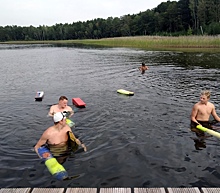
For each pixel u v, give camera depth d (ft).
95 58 88.89
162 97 32.17
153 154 17.12
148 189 12.39
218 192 12.04
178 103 29.17
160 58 81.15
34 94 36.45
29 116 25.72
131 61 75.51
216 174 14.60
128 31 333.21
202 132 20.65
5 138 20.08
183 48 119.03
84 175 14.66
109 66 66.13
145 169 15.28
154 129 21.53
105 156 16.92
